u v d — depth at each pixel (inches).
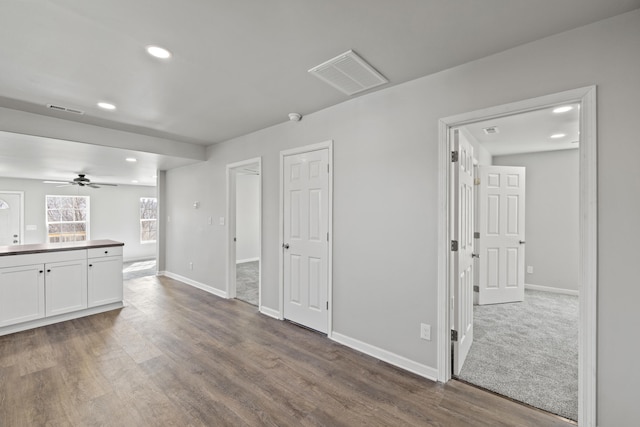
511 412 74.1
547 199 186.1
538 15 62.4
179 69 85.8
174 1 57.7
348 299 110.8
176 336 119.2
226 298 173.0
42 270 131.5
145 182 297.1
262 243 148.7
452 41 72.0
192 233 203.5
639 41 60.2
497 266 161.8
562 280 181.9
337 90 101.0
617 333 62.1
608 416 62.8
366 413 73.9
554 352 105.3
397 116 96.4
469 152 107.0
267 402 78.1
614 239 62.5
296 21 64.5
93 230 294.0
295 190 132.3
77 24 64.8
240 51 76.5
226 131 151.8
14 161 179.5
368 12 61.5
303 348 108.9
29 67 83.6
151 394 81.1
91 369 93.9
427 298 89.9
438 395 81.0
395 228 97.1
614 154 62.5
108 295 151.3
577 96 66.4
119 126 140.8
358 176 107.4
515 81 74.4
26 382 86.6
